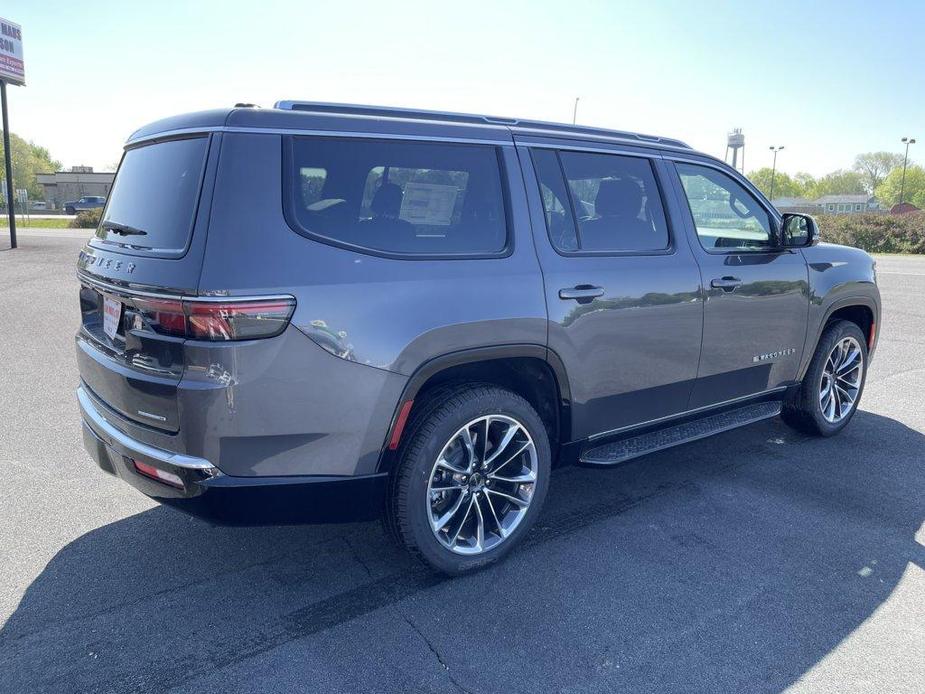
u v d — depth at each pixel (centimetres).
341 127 299
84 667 266
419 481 307
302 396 276
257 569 338
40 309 1056
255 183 275
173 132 299
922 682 261
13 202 2172
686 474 455
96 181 6762
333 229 289
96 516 391
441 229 319
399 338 293
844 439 523
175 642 281
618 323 368
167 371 273
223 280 261
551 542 365
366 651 277
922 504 412
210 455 270
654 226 398
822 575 334
